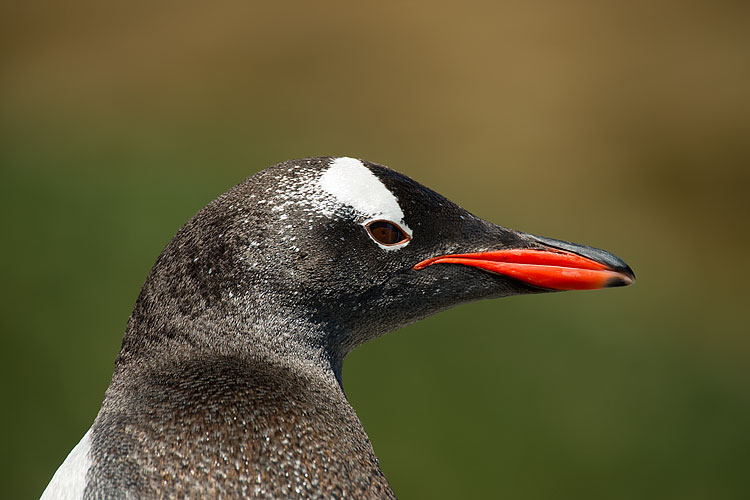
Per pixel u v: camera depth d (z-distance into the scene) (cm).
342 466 411
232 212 448
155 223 1568
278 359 443
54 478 408
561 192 1955
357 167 480
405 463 1128
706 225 1931
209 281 437
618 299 1530
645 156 2075
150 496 376
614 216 1894
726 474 1188
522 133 2089
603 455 1195
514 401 1252
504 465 1155
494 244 507
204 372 419
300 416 415
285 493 388
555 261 507
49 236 1483
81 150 1859
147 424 396
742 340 1564
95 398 1157
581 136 2097
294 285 451
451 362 1291
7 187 1636
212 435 393
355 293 472
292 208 455
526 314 1430
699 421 1284
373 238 472
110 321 1287
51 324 1250
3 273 1368
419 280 491
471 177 1959
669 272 1759
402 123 2103
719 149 2119
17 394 1148
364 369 1257
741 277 1775
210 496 379
